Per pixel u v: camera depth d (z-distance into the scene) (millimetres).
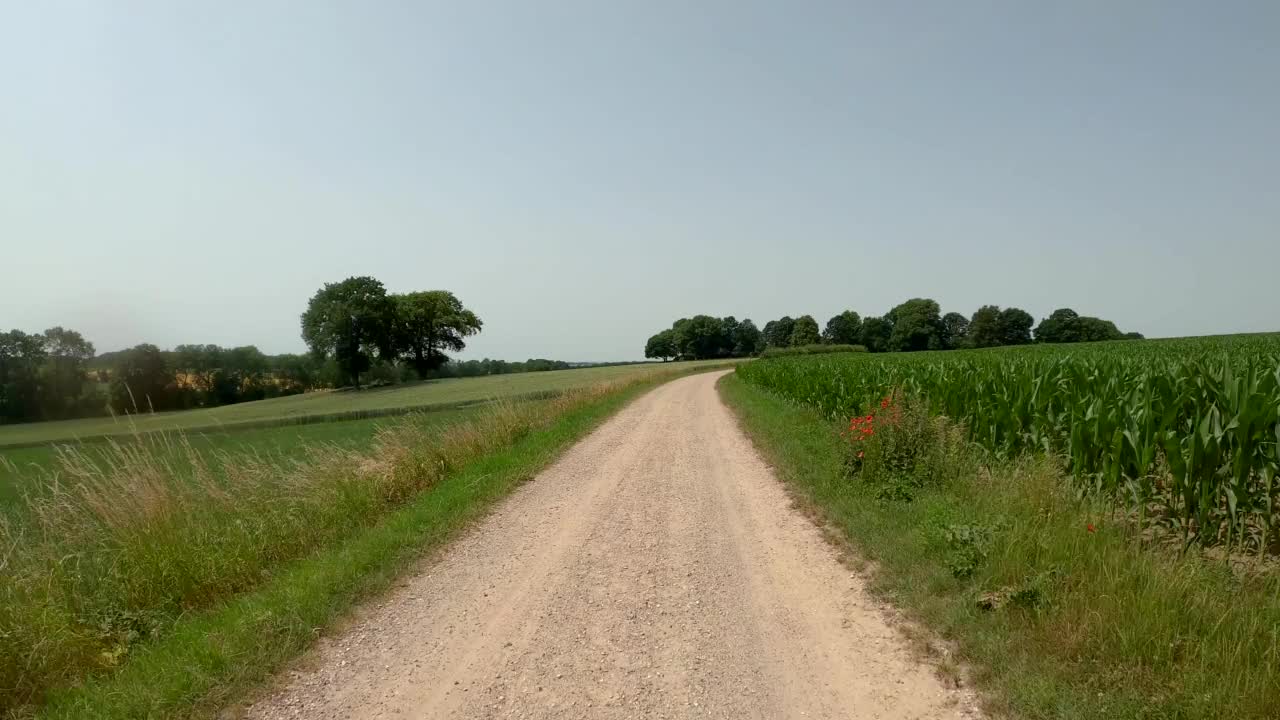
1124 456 6793
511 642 4668
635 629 4812
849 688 3807
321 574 5973
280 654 4508
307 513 8141
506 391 52094
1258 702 3078
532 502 9250
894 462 8625
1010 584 4770
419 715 3730
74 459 7121
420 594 5742
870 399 13711
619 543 7070
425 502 9070
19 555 6164
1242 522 5605
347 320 68375
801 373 22562
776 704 3676
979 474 8117
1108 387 8883
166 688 4062
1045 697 3408
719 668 4145
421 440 12047
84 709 4016
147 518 6512
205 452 19812
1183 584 4086
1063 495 6227
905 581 5312
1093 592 4203
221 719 3771
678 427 17688
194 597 6020
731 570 6035
